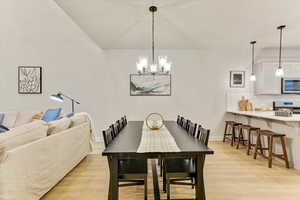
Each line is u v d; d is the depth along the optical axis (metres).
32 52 4.69
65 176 2.62
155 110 4.82
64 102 4.76
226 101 4.86
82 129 3.24
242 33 3.77
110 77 4.78
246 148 4.04
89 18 3.17
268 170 2.79
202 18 3.18
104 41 4.21
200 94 4.85
